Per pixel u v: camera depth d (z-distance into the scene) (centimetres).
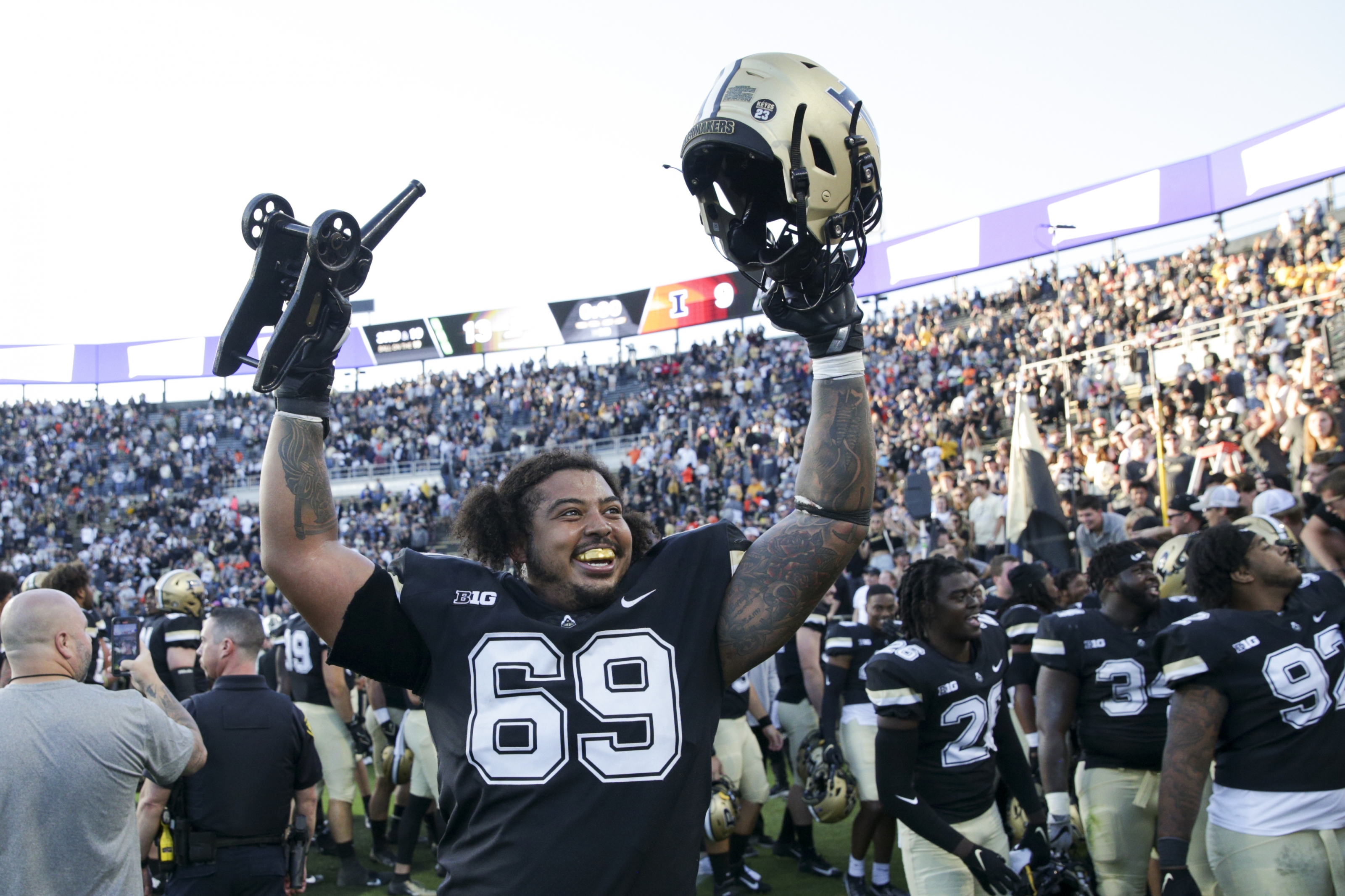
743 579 184
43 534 2583
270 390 171
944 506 1334
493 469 2597
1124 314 1912
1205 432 1254
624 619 177
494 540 200
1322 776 281
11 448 2923
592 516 187
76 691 274
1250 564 294
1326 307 1475
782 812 715
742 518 1681
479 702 171
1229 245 2166
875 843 513
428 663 180
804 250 173
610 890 159
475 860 165
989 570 830
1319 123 1762
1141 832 382
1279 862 281
